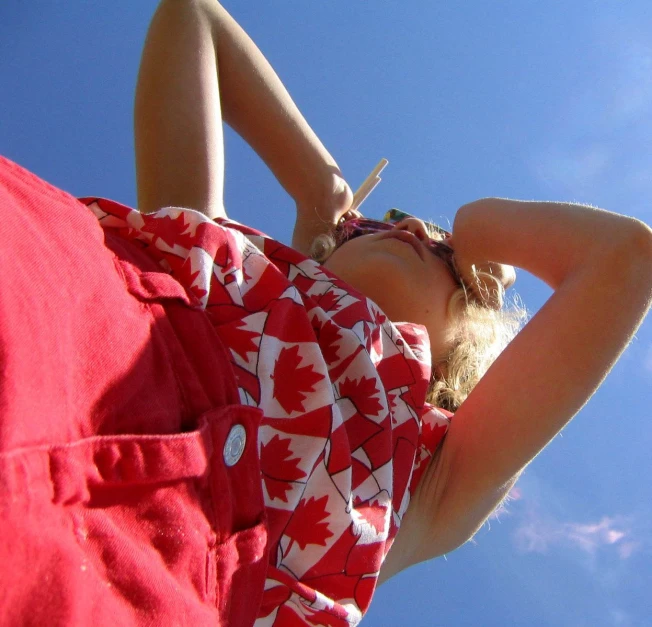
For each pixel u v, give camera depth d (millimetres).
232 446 981
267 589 1065
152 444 804
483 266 2102
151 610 730
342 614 1124
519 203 1829
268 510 1079
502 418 1580
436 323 2023
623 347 1544
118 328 887
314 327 1397
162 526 811
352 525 1175
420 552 1643
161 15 2137
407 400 1560
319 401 1199
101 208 1288
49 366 711
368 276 2014
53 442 671
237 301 1220
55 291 795
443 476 1633
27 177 941
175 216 1252
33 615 582
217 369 1042
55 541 633
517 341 1634
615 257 1534
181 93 2002
